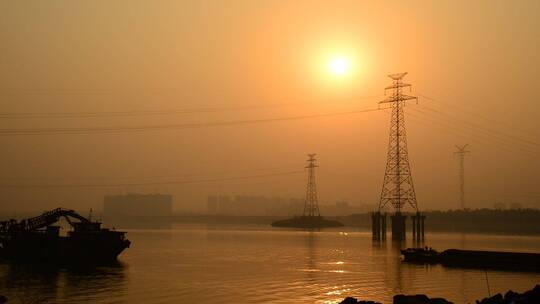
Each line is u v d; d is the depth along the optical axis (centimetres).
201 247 14962
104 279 7781
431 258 10306
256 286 7131
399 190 18850
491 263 9662
